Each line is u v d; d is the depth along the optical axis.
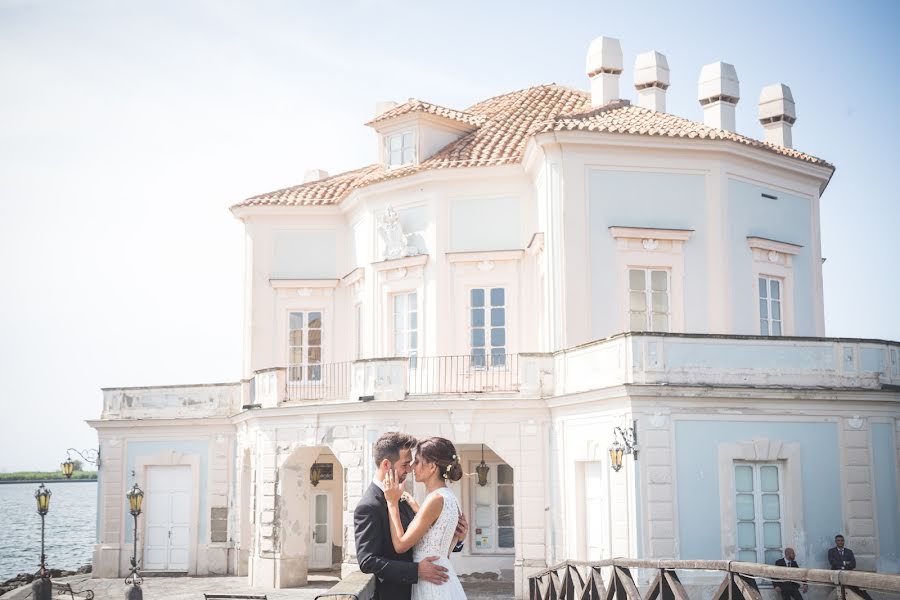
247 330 30.58
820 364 20.58
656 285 24.50
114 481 31.70
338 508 30.33
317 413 25.28
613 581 12.87
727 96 28.95
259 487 26.89
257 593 24.45
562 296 23.72
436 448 7.38
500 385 25.81
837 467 20.39
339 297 30.27
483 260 26.39
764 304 25.78
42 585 19.77
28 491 163.00
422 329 26.88
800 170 26.48
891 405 20.97
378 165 32.38
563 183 24.09
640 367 19.64
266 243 30.70
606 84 29.17
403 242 27.41
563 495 22.53
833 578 6.88
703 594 19.08
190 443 31.52
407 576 6.89
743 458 19.91
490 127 29.11
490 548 27.08
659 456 19.47
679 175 24.73
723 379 19.97
